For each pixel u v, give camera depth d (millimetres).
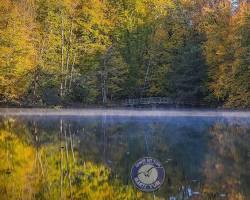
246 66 51688
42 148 21172
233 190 13359
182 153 19484
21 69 54312
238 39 51500
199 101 58656
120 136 25859
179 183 14008
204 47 56125
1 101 54625
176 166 16625
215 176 15047
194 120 38062
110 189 13555
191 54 57469
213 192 13117
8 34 54031
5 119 38188
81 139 24531
